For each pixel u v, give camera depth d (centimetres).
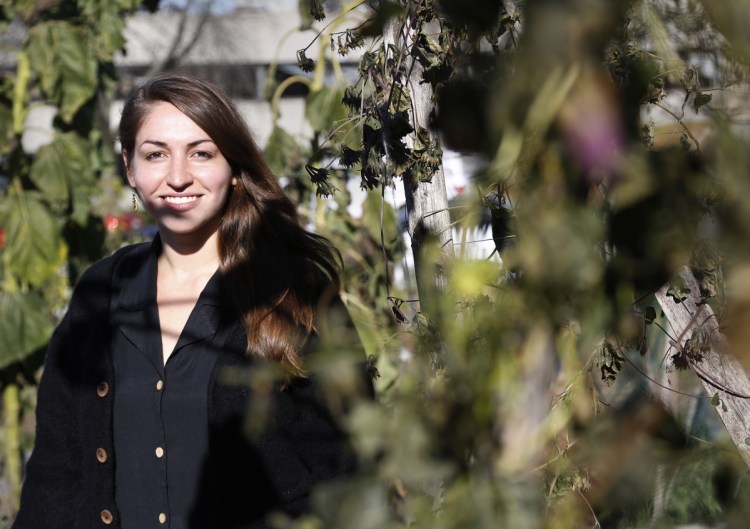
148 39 1562
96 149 414
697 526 97
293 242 241
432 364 88
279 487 218
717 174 69
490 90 75
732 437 165
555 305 66
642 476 69
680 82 108
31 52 391
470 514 64
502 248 113
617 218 69
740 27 64
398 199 384
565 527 90
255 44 1606
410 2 157
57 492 241
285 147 382
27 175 400
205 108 236
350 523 62
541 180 65
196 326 229
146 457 226
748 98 71
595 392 142
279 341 217
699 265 118
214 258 239
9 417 404
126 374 232
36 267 385
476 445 66
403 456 64
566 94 62
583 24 59
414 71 185
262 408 208
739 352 69
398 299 189
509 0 103
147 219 632
